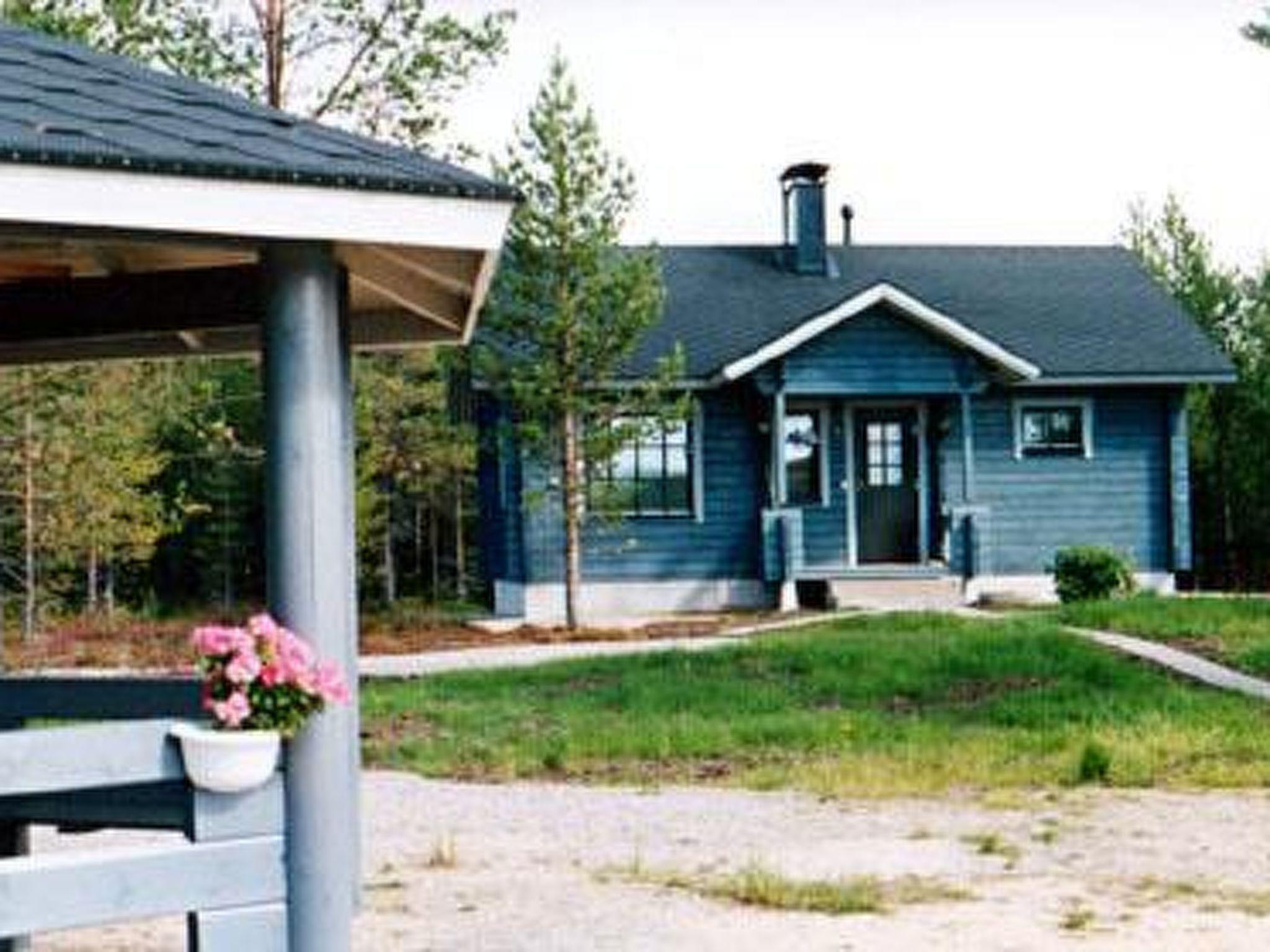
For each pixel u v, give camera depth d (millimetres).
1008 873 9344
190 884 5672
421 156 6371
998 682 16688
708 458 26766
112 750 5586
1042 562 27656
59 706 7391
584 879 9359
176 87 6527
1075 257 32469
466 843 10430
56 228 5637
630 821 11047
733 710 15602
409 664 20297
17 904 5387
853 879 9188
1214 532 32938
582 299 23422
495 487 28047
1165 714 14727
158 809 6715
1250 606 21781
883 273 30703
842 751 13633
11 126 5422
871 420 27156
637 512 26578
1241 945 7742
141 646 24094
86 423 21156
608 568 26438
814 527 26922
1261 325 32812
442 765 13273
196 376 24250
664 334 27812
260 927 5781
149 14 19969
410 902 8828
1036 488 27688
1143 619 20656
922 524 27047
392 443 29734
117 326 7016
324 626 6059
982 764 12812
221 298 6859
